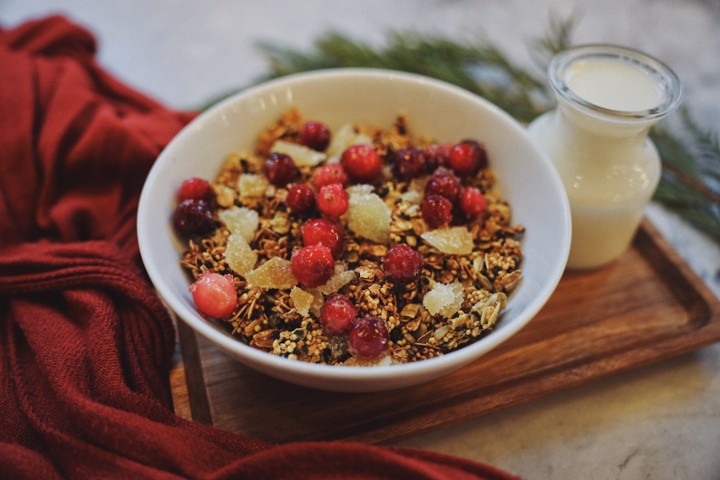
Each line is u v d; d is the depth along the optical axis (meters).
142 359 0.31
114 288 0.32
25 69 0.39
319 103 0.37
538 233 0.32
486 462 0.31
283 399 0.31
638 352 0.32
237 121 0.36
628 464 0.31
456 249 0.32
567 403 0.32
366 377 0.26
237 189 0.35
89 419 0.28
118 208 0.36
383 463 0.26
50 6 0.53
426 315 0.31
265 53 0.50
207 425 0.30
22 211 0.36
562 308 0.34
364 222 0.32
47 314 0.32
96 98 0.39
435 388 0.31
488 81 0.46
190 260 0.32
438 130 0.37
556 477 0.30
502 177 0.35
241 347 0.27
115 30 0.52
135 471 0.27
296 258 0.30
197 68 0.50
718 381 0.33
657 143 0.39
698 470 0.30
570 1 0.53
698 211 0.38
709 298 0.34
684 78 0.47
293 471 0.27
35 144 0.37
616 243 0.35
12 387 0.31
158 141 0.37
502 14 0.52
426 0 0.54
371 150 0.34
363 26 0.52
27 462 0.27
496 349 0.33
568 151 0.34
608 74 0.33
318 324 0.30
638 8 0.52
